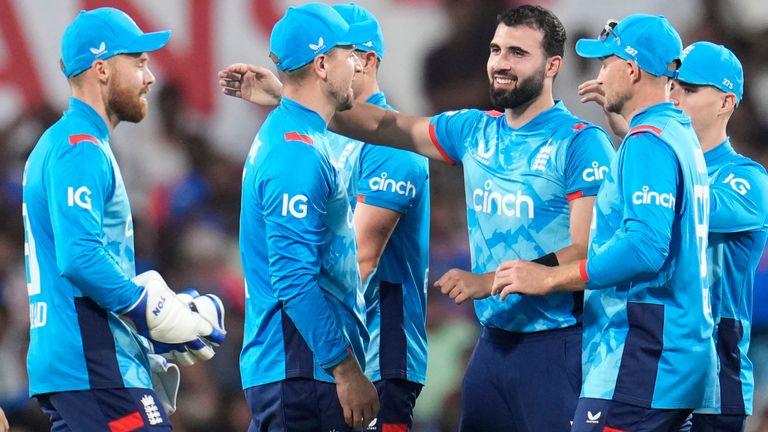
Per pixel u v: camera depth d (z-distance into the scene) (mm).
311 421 16500
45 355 16203
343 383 16172
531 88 17891
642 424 16203
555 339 17953
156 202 36531
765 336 32500
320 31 16406
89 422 16109
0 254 35062
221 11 36531
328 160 16312
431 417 32312
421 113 38062
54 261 16234
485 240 18359
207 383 31984
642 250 15750
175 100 36844
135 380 16391
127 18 16797
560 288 16516
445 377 32562
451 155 19062
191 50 36625
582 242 17391
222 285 35250
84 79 16500
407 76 38031
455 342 33000
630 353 16266
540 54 17906
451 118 19000
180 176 36906
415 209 19484
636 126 16516
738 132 39000
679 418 16500
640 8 38156
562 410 17875
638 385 16172
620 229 16141
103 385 16109
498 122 18594
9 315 34125
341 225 16688
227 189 37000
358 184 19375
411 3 37812
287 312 16062
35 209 16281
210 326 16984
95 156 16062
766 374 32219
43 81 36594
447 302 33781
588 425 16453
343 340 16156
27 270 16594
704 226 16734
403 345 19266
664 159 16062
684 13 38906
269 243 16062
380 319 19281
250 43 36688
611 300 16500
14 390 32719
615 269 15938
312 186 15961
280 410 16516
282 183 15930
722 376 18906
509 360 18266
